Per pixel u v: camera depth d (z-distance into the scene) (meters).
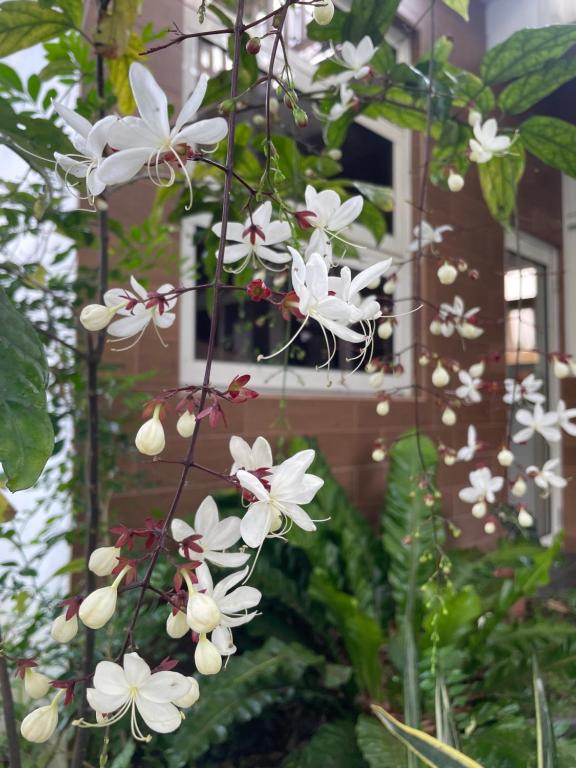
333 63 1.02
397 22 1.61
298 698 1.28
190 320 1.65
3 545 1.38
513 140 0.91
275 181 0.57
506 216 1.18
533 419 1.16
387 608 1.54
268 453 0.44
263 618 1.45
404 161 2.21
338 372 2.03
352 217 0.54
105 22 0.76
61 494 1.25
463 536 2.33
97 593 0.38
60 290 1.02
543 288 2.64
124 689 0.38
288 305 0.44
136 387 1.45
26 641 0.93
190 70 1.59
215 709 1.05
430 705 1.15
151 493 1.45
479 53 1.97
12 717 0.65
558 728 0.98
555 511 2.62
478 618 1.36
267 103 0.52
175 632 0.41
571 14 1.67
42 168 0.70
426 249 1.23
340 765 1.03
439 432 2.24
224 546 0.45
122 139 0.40
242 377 0.42
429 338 2.18
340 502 1.67
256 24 0.48
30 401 0.47
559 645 1.22
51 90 0.87
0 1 0.75
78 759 0.73
